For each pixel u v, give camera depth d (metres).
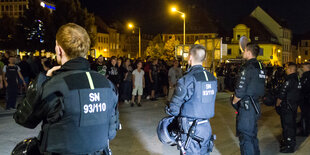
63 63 2.42
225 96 16.08
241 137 4.58
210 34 64.50
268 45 59.44
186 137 3.52
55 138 2.17
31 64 13.95
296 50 88.56
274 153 5.98
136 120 8.88
